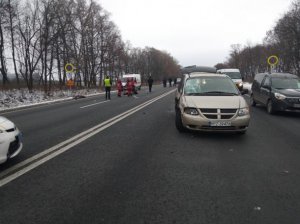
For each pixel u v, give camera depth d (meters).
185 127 8.16
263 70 89.19
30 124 10.60
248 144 7.26
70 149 6.73
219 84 9.19
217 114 7.64
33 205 3.94
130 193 4.31
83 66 45.75
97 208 3.85
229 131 7.72
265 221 3.53
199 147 6.93
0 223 3.50
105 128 9.34
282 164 5.68
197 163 5.71
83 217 3.62
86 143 7.31
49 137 8.09
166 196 4.20
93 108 15.80
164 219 3.56
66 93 31.02
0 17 36.94
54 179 4.86
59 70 44.28
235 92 8.83
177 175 5.04
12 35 40.09
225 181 4.78
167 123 10.25
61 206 3.91
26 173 5.14
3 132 5.37
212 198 4.14
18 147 5.77
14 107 17.11
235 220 3.54
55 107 17.25
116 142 7.41
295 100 12.18
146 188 4.48
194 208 3.84
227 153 6.43
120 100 21.38
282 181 4.79
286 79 13.68
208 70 20.33
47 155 6.24
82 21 44.66
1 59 39.16
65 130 9.14
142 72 105.00
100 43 48.81
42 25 36.72
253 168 5.44
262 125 10.08
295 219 3.57
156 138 7.85
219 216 3.64
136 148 6.81
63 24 39.25
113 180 4.81
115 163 5.70
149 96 25.28
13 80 47.28
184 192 4.34
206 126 7.68
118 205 3.93
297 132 8.86
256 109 15.00
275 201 4.05
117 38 52.84
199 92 8.81
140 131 8.81
